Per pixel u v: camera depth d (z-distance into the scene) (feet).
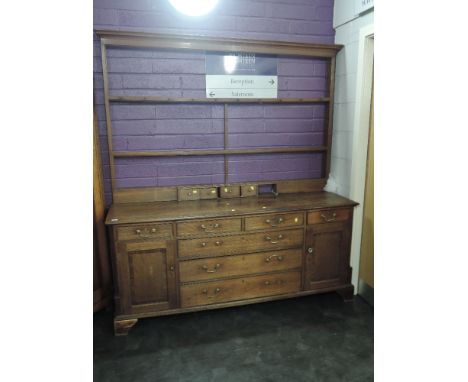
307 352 6.59
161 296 7.14
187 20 7.73
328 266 8.09
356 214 8.39
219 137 8.50
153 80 7.82
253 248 7.43
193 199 8.29
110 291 8.17
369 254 8.29
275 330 7.30
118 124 7.86
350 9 7.84
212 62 8.04
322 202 7.93
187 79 7.99
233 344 6.83
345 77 8.35
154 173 8.27
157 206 7.70
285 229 7.55
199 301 7.34
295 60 8.58
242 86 8.32
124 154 7.80
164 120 8.07
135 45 7.33
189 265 7.13
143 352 6.59
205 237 7.09
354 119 8.07
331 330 7.30
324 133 9.12
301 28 8.45
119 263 6.81
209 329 7.34
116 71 7.61
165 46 7.47
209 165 8.56
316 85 8.88
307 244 7.79
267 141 8.85
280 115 8.79
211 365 6.23
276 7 8.18
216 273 7.31
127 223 6.63
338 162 8.93
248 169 8.86
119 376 5.96
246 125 8.61
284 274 7.77
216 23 7.91
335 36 8.65
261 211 7.28
